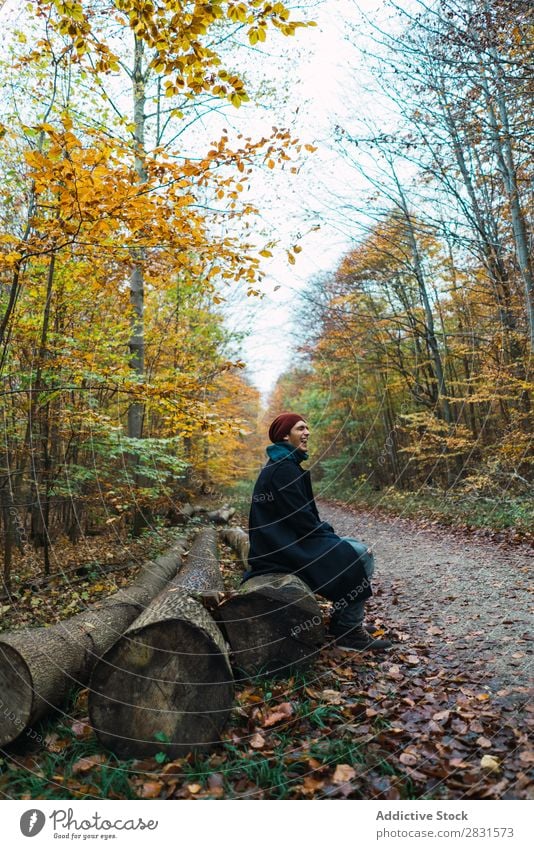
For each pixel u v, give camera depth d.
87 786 2.19
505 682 2.89
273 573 3.35
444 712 2.53
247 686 3.03
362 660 3.30
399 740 2.37
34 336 6.17
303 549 3.37
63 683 2.72
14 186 5.71
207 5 3.29
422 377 15.12
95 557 6.81
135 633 2.51
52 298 6.28
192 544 7.16
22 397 6.03
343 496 18.25
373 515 12.29
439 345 13.77
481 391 9.50
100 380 5.60
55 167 3.33
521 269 8.77
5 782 2.27
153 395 4.48
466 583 5.16
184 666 2.48
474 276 11.05
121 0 3.38
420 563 6.45
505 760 2.17
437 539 8.02
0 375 5.61
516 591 4.67
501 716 2.52
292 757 2.29
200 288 7.51
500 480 9.24
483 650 3.38
